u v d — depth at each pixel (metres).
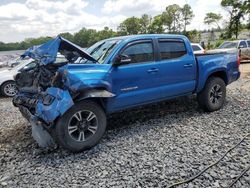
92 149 4.87
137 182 3.71
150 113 6.82
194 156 4.37
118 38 5.74
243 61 19.97
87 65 4.86
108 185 3.68
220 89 6.85
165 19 61.75
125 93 5.30
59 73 4.55
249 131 5.39
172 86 5.99
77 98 4.63
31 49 5.13
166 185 3.59
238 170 3.86
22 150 5.05
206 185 3.54
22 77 5.55
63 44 4.85
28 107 5.16
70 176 3.99
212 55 6.75
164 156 4.43
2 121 7.22
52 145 4.96
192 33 54.19
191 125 5.86
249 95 8.63
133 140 5.18
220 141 4.93
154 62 5.70
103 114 4.99
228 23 44.34
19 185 3.84
